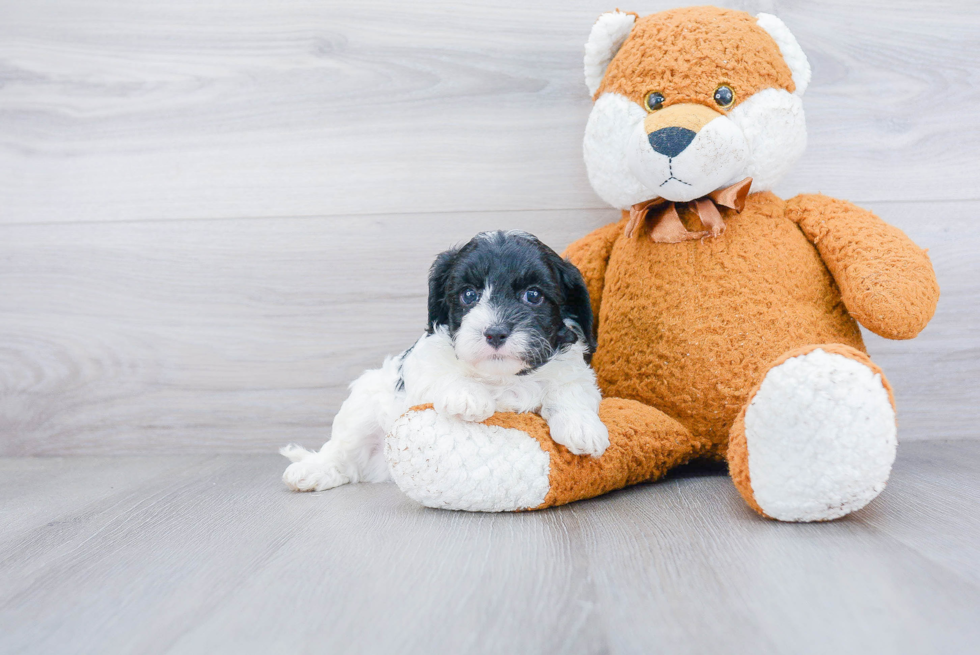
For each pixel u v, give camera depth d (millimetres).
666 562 1127
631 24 1806
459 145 2289
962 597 957
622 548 1206
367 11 2291
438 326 1680
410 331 2320
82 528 1487
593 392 1646
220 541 1354
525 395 1595
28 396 2404
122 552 1312
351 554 1229
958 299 2184
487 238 1646
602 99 1817
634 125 1720
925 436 2203
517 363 1496
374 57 2301
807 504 1269
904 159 2193
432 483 1438
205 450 2377
